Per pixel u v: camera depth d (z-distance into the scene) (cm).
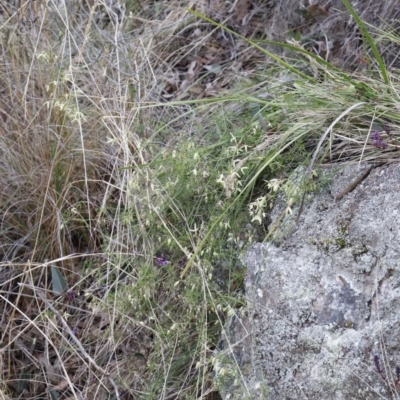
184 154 174
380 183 157
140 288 170
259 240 171
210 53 275
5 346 190
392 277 145
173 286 171
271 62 241
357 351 143
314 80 183
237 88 222
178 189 176
